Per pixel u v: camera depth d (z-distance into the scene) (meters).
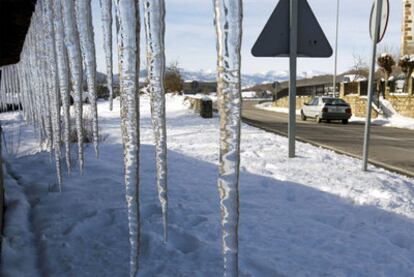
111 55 2.14
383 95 20.84
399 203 4.03
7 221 3.64
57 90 2.79
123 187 4.46
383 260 2.72
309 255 2.76
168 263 2.65
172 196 4.17
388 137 11.84
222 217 1.55
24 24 2.35
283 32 6.24
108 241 3.05
